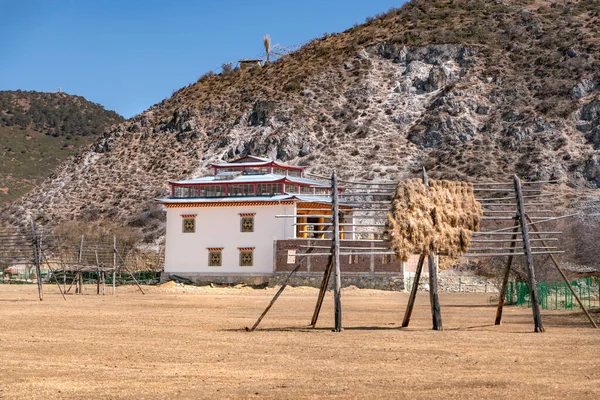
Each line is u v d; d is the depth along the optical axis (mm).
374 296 55281
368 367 17547
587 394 14000
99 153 136000
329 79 134750
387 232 26828
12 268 83938
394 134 117250
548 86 116938
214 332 25844
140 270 81562
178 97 146125
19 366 17406
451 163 105938
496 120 113062
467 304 45969
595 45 123812
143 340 23094
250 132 124375
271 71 144875
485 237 51781
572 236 52562
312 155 115938
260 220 71188
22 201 128250
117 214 112250
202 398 13742
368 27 152625
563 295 48062
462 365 17875
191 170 119812
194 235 73625
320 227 69125
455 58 130500
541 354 19922
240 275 71188
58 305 41062
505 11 142875
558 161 100188
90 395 13977
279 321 31000
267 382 15445
